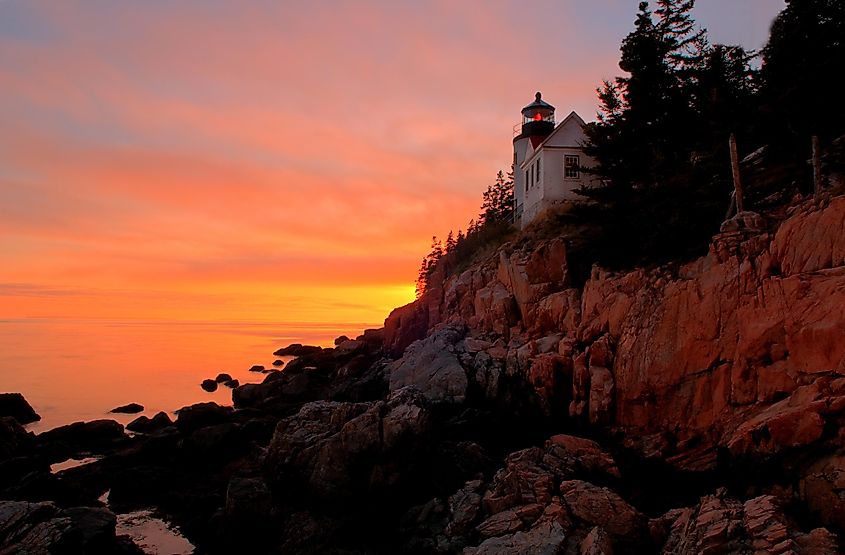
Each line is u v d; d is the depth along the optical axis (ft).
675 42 105.09
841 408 45.80
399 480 62.23
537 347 91.50
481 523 51.78
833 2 72.49
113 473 76.69
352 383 115.34
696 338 66.74
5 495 64.49
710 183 85.87
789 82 74.23
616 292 82.07
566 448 65.92
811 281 55.77
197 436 84.33
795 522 41.70
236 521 57.57
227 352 273.75
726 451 53.47
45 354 250.98
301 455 65.16
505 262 118.83
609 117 104.99
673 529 45.96
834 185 66.49
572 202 116.47
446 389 91.71
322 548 54.75
